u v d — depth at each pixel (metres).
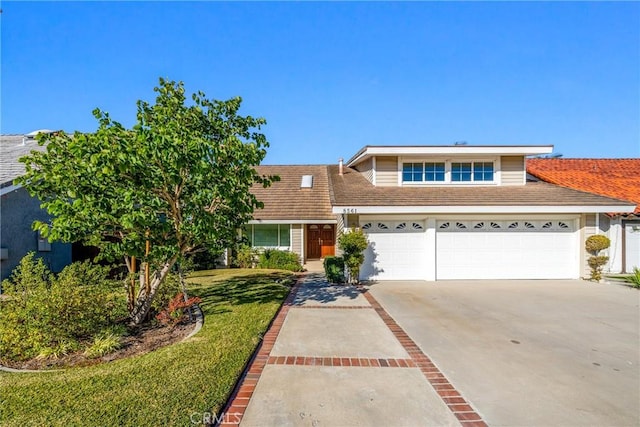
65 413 3.88
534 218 13.96
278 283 12.87
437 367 5.47
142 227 6.79
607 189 16.95
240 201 7.64
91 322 6.25
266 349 6.16
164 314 7.41
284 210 19.47
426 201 13.38
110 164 5.95
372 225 13.83
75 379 4.70
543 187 15.91
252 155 7.50
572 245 13.98
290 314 8.56
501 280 13.78
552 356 5.98
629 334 7.21
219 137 8.61
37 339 5.72
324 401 4.37
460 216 13.86
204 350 5.77
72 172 6.32
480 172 16.34
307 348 6.23
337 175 19.61
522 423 3.95
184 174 6.98
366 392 4.62
